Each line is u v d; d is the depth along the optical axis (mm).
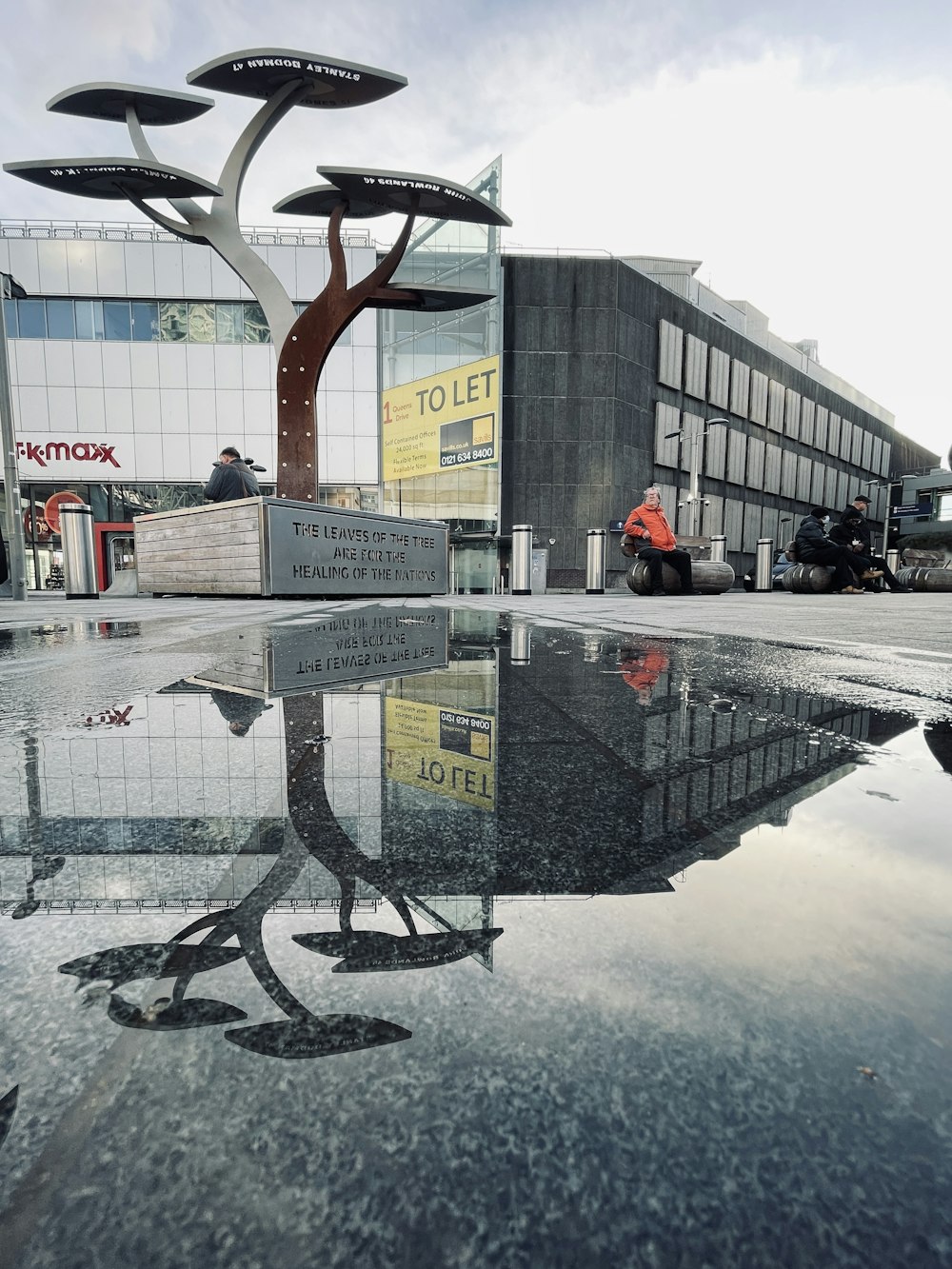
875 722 1220
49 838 631
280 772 872
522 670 1936
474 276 21703
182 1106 295
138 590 9930
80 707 1335
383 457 22750
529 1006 368
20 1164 261
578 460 23781
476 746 1026
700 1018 356
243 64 7914
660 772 880
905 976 394
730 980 391
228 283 21281
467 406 21953
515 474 23688
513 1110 295
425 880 537
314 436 8617
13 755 957
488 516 22281
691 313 27797
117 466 21406
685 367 27359
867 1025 348
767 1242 227
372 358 22297
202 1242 225
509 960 416
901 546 48688
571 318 23594
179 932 450
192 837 635
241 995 377
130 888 519
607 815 704
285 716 1252
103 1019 355
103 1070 316
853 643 2869
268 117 8609
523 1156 269
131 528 21766
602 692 1546
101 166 7953
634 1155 269
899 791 792
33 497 21297
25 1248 220
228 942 437
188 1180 255
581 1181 256
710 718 1248
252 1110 294
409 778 847
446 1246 225
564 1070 319
